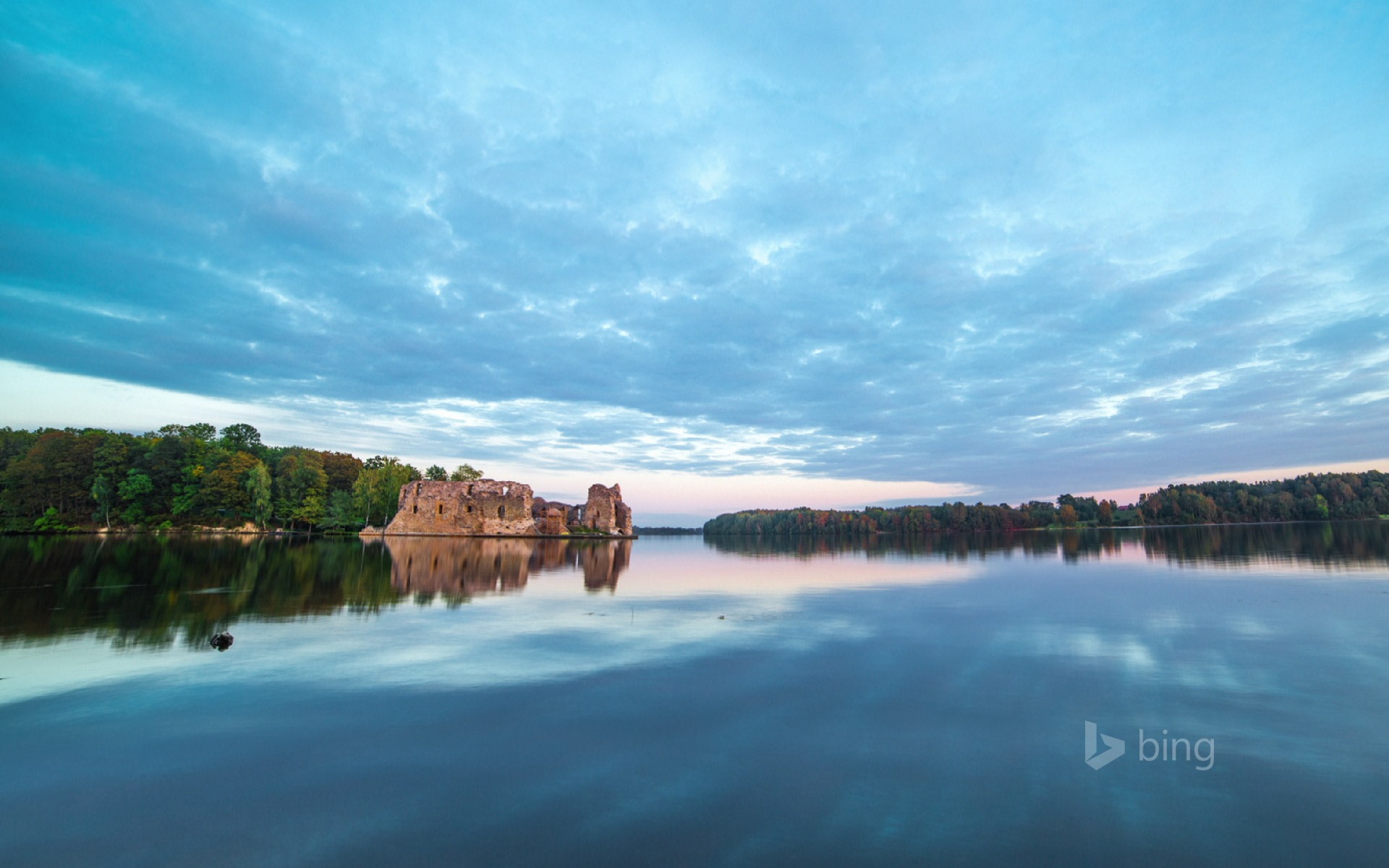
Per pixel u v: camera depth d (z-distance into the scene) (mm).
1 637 16250
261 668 13336
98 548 48406
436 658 14398
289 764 8469
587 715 10523
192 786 7809
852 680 12703
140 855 6254
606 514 115875
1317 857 6230
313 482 96125
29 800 7414
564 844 6473
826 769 8367
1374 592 24156
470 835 6664
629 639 16672
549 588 28406
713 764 8531
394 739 9406
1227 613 20062
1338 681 12305
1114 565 38156
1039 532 122875
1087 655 14672
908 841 6531
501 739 9406
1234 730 9766
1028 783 7938
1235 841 6535
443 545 64000
